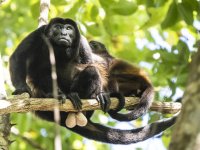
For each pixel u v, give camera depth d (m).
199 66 3.88
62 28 10.26
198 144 3.63
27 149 14.20
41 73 9.94
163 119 9.94
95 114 15.16
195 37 13.47
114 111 9.91
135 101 10.27
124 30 15.78
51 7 12.71
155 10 12.48
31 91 9.33
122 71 11.20
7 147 7.94
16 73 9.61
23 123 12.48
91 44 12.09
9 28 17.12
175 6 11.48
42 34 10.20
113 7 12.16
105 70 11.04
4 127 8.03
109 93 9.77
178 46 11.93
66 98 8.91
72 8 12.21
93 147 14.37
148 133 10.02
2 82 8.23
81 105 8.94
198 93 3.79
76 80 9.96
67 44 10.08
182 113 3.80
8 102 7.68
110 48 16.67
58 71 10.32
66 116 9.89
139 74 11.15
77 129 10.20
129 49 16.75
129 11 12.16
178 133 3.73
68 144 14.35
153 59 12.61
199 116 3.71
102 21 13.19
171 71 12.22
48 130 15.14
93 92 9.71
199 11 11.10
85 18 12.41
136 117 10.02
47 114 9.91
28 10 17.00
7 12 17.05
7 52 16.06
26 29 16.86
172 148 3.70
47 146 14.80
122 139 10.05
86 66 10.34
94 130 10.19
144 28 12.83
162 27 11.78
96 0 12.52
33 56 9.93
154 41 16.52
